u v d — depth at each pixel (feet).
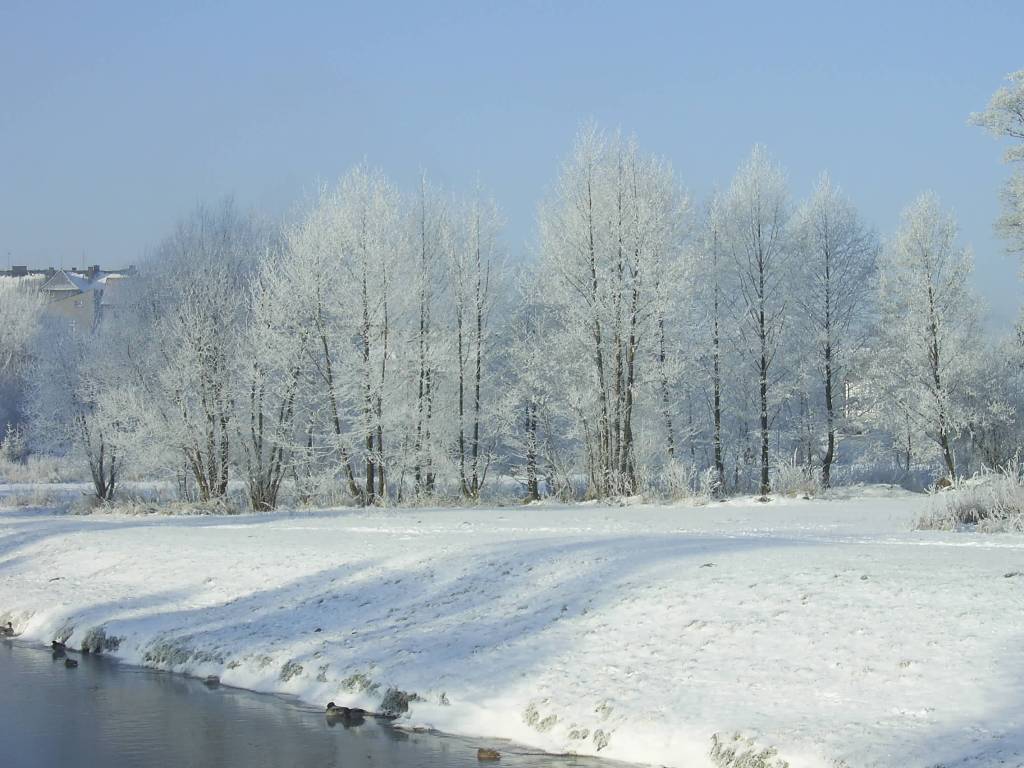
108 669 47.67
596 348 111.75
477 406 115.85
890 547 47.42
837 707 30.07
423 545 59.36
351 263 108.99
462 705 36.68
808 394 127.65
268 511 103.09
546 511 90.07
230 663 45.44
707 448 134.51
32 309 251.80
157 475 117.50
